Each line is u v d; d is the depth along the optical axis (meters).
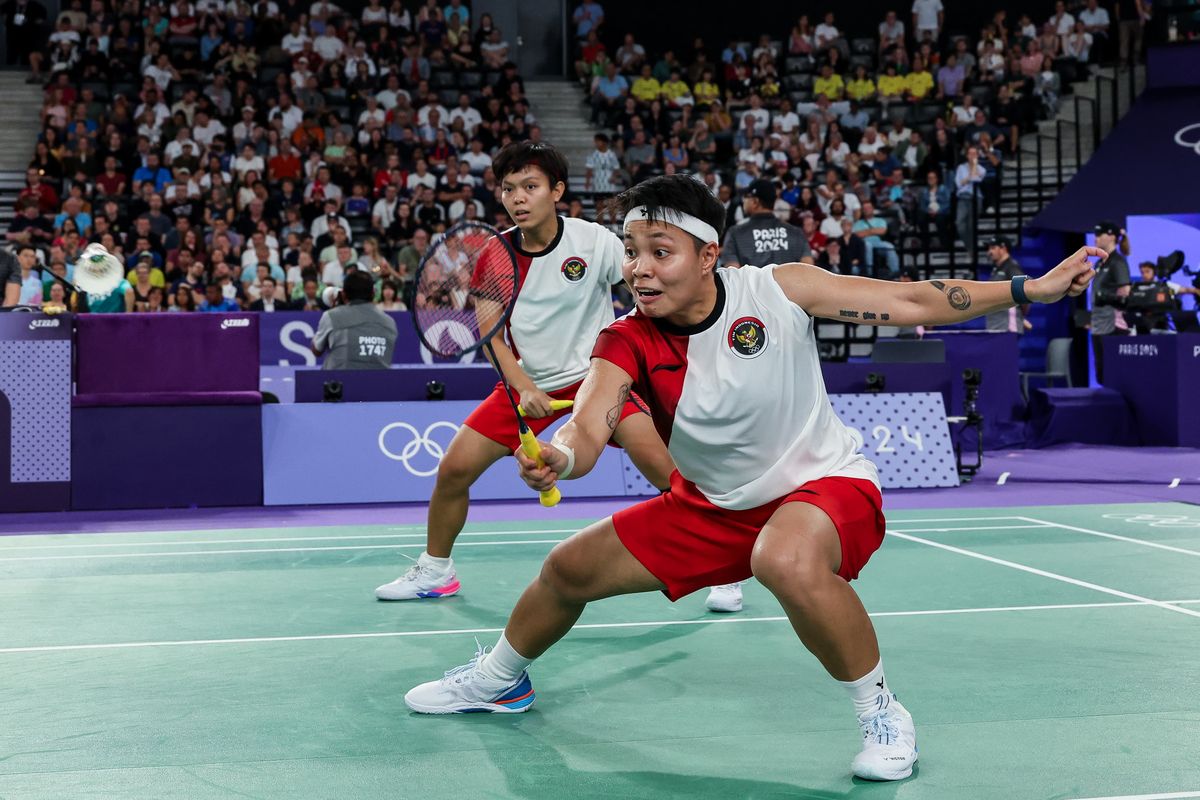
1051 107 18.45
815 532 2.81
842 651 2.87
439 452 8.70
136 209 15.35
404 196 16.14
